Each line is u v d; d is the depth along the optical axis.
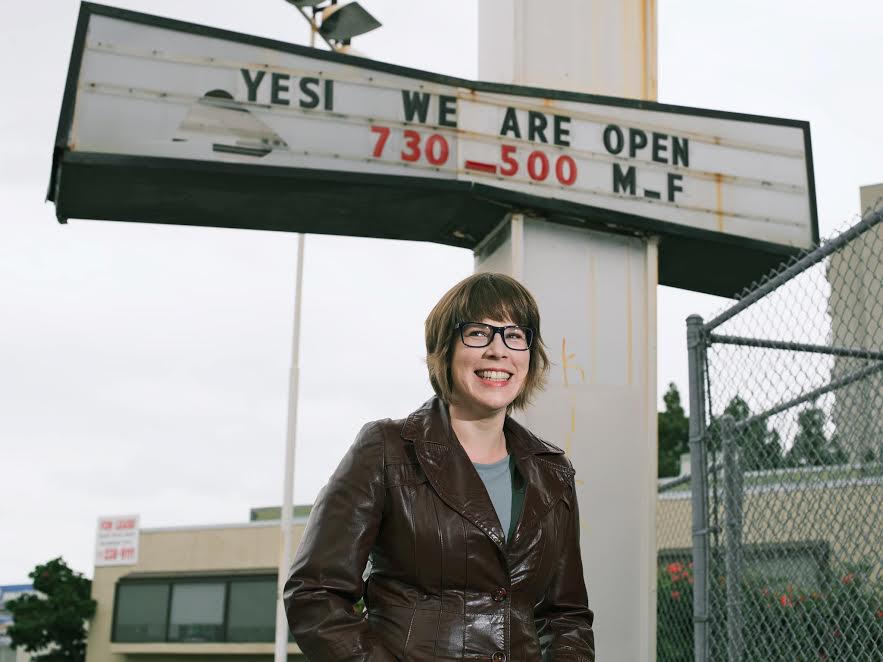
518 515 2.34
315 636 2.17
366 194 5.39
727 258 6.13
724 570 4.63
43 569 33.06
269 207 5.53
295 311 21.02
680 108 5.98
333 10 12.49
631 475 5.49
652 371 5.68
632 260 5.81
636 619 5.30
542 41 6.10
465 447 2.41
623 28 6.27
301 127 5.27
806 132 6.22
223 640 29.25
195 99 5.14
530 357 2.52
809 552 4.28
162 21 5.17
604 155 5.76
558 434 5.43
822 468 4.33
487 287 2.43
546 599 2.53
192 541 30.94
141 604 30.64
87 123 4.98
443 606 2.22
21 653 35.22
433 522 2.25
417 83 5.50
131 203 5.41
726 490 4.49
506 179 5.53
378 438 2.34
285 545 20.06
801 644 4.27
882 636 4.02
